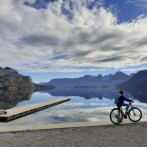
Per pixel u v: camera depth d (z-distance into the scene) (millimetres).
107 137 5660
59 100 27406
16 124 10047
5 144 5094
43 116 13188
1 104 27078
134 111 7953
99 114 14242
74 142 5195
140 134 5934
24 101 34406
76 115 13680
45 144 5051
